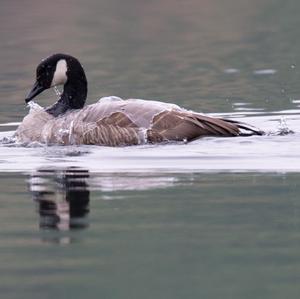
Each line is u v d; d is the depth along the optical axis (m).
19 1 48.50
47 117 17.56
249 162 14.73
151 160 15.05
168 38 37.56
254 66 29.34
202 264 9.84
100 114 16.23
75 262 10.02
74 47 34.84
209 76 27.50
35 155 16.12
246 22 42.66
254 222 11.41
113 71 29.05
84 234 11.09
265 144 15.65
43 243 10.76
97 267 9.81
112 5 49.41
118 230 11.21
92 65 30.53
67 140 16.45
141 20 43.75
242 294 8.85
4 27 40.53
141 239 10.81
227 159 14.91
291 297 8.73
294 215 11.67
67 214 12.04
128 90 25.22
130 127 15.80
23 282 9.38
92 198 12.77
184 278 9.38
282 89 24.42
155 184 13.50
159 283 9.22
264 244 10.49
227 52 33.00
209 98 23.33
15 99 24.42
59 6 48.12
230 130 15.95
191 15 45.75
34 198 12.88
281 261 9.87
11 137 18.09
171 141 15.62
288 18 43.53
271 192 12.89
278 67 28.88
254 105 21.80
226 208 12.11
